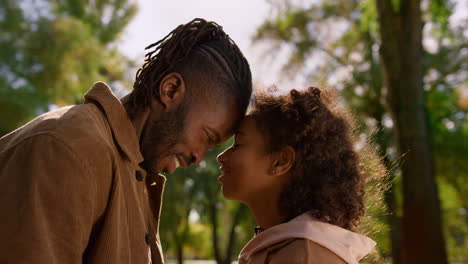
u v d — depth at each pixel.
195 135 1.50
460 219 18.64
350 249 1.33
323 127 1.45
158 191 1.72
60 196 1.21
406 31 7.18
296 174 1.45
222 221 21.06
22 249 1.13
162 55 1.50
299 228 1.32
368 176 1.65
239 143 1.54
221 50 1.53
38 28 9.90
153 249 1.64
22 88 9.62
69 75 10.06
